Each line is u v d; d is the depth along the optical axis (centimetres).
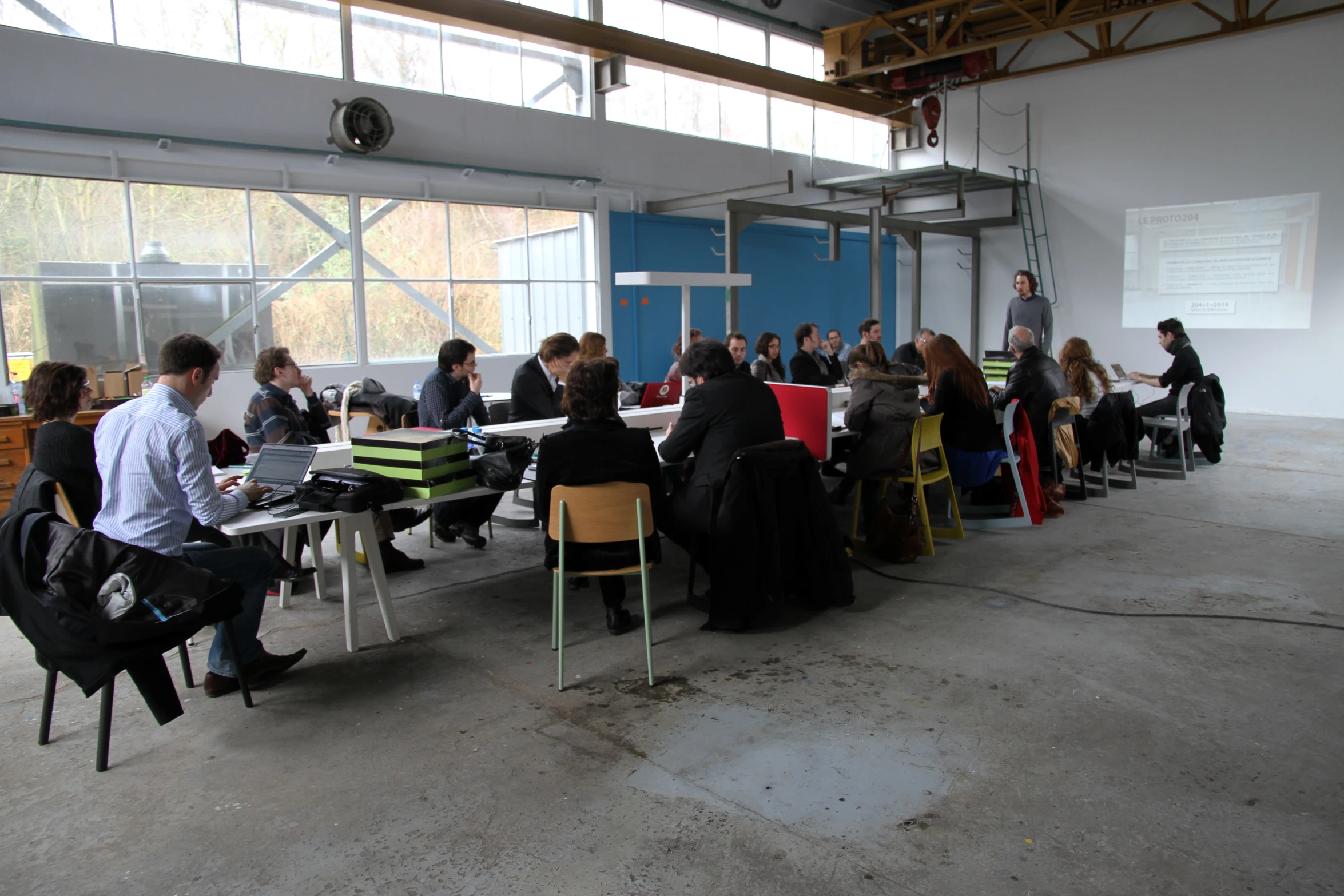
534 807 206
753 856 185
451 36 830
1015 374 500
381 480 290
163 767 227
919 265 1130
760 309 1141
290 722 252
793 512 329
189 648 313
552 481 282
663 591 371
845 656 295
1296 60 896
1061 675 275
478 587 378
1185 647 296
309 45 743
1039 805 203
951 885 174
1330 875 175
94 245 650
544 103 905
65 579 207
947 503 517
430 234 832
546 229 920
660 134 1004
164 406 237
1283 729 237
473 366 447
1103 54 1005
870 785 213
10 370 620
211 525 244
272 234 735
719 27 1035
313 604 358
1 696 272
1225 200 957
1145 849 185
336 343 784
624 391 573
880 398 411
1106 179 1043
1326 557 398
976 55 1060
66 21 619
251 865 185
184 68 669
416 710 259
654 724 248
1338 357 902
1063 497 525
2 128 593
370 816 203
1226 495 538
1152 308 1023
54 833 198
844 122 1222
